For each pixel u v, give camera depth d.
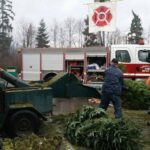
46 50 21.98
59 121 11.16
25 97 9.92
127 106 14.96
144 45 20.86
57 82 12.67
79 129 8.80
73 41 71.25
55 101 12.63
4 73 10.31
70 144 8.83
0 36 70.12
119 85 11.52
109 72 11.53
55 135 9.37
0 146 7.91
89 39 65.12
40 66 22.09
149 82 16.31
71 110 12.64
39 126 9.88
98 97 12.98
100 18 15.26
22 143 8.09
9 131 9.65
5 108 9.62
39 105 10.12
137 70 20.77
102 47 21.23
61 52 21.81
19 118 9.62
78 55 21.61
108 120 8.63
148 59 20.77
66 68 21.81
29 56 22.28
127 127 8.34
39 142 8.24
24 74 22.36
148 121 11.97
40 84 11.87
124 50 20.89
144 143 9.00
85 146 8.66
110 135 8.23
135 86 14.92
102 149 8.31
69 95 12.72
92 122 8.81
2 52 61.53
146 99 14.88
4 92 9.66
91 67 21.39
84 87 12.89
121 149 8.13
